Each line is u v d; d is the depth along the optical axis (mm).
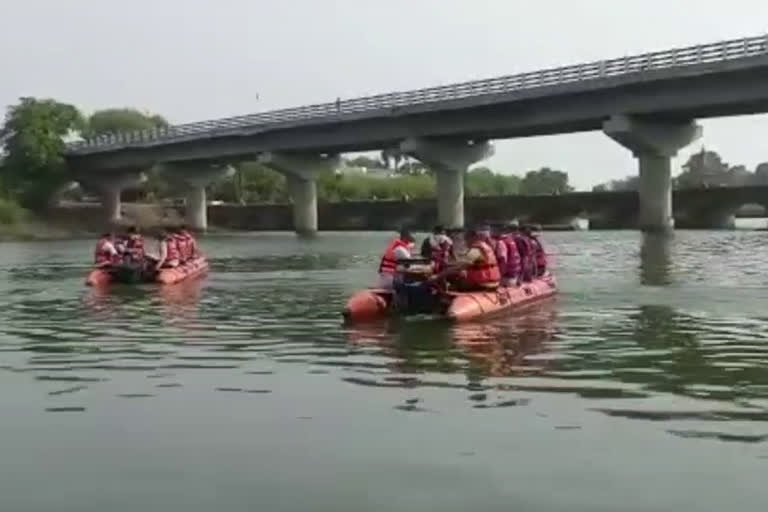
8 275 34812
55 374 13242
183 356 14695
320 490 7980
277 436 9625
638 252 42125
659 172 59688
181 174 88812
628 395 11234
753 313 19281
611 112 56094
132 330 17969
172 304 22875
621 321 18125
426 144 68125
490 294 19359
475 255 19281
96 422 10328
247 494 7918
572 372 12766
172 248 30250
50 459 8953
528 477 8195
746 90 48938
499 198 78062
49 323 19297
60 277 33656
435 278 18719
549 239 56625
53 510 7629
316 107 72000
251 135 77750
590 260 37062
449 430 9727
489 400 11070
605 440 9258
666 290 24391
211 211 97562
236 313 20688
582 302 21562
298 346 15516
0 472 8570
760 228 71438
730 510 7359
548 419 10109
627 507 7461
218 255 47688
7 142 91750
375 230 87750
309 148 75938
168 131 84062
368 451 9039
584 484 7996
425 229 83625
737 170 104438
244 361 14117
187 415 10586
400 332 16859
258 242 65438
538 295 21594
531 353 14383
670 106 52812
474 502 7637
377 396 11406
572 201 75125
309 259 43375
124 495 7941
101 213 92812
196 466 8672
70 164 94188
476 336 16234
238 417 10453
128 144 86312
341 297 24328
